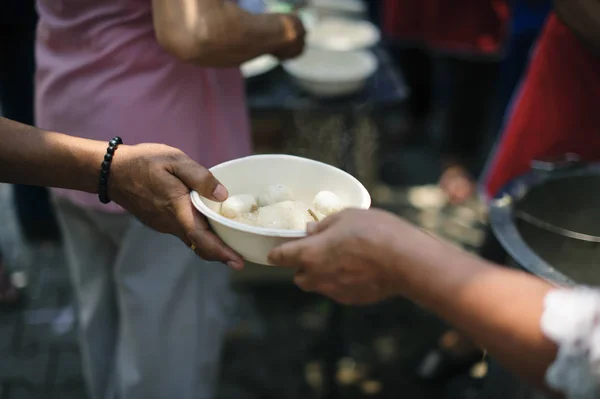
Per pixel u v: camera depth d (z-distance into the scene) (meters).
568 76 1.09
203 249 0.67
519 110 1.17
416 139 2.13
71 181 0.72
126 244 0.91
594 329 0.48
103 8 0.81
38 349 1.30
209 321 1.00
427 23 1.86
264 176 0.72
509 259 0.83
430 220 1.69
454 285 0.53
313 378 1.25
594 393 0.48
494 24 1.74
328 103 1.18
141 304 0.93
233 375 1.25
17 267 1.51
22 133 0.70
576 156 1.14
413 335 1.35
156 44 0.82
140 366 0.98
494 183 1.23
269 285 1.46
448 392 1.22
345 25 1.51
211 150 0.90
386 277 0.56
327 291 0.60
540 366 0.51
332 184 0.71
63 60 0.84
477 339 0.53
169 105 0.84
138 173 0.69
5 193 1.80
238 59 0.82
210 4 0.77
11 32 1.28
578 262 0.89
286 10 1.55
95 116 0.83
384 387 1.23
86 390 1.22
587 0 0.97
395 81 1.27
